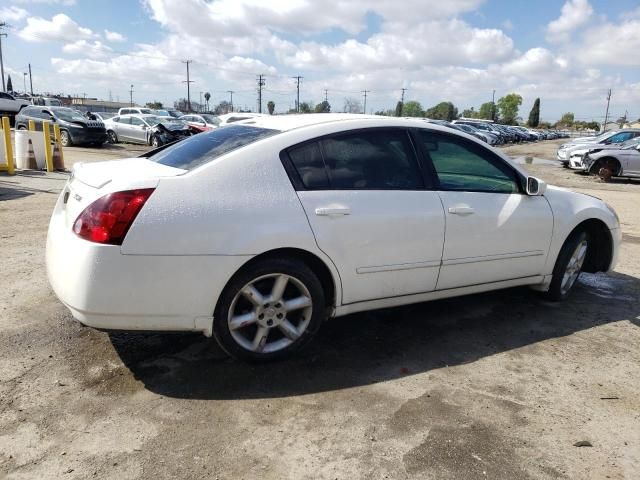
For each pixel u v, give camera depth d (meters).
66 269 2.87
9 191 9.39
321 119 3.60
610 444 2.70
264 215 3.06
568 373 3.44
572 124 131.50
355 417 2.82
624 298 5.01
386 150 3.62
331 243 3.26
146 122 23.06
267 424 2.73
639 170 17.23
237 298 3.11
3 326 3.70
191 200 2.92
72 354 3.35
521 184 4.26
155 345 3.52
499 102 129.12
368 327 4.03
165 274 2.86
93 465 2.36
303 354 3.53
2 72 60.41
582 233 4.64
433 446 2.61
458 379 3.29
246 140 3.36
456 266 3.86
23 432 2.56
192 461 2.42
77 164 3.64
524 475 2.43
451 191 3.83
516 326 4.19
